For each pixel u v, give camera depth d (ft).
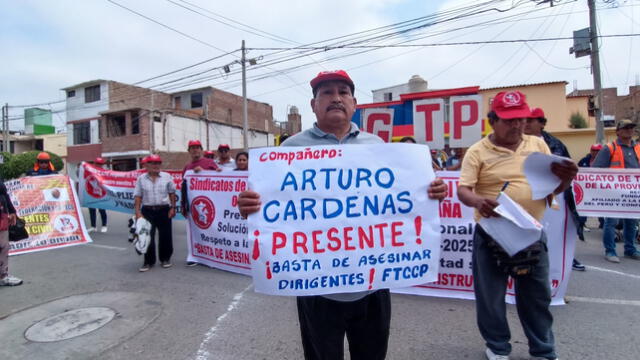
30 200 21.01
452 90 45.75
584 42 39.68
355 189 6.09
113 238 26.45
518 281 8.36
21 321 11.75
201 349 9.66
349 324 6.40
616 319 10.95
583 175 17.75
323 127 6.57
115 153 85.30
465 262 12.78
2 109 104.06
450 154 30.50
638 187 17.07
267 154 6.13
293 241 5.94
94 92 95.66
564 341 9.62
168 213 17.99
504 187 7.65
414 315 11.51
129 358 9.32
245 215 6.11
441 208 12.98
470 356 9.00
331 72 6.23
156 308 12.55
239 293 13.94
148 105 101.35
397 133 44.39
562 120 57.47
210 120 97.35
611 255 17.26
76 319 11.77
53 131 131.75
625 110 106.11
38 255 21.03
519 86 59.00
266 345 9.80
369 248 6.02
